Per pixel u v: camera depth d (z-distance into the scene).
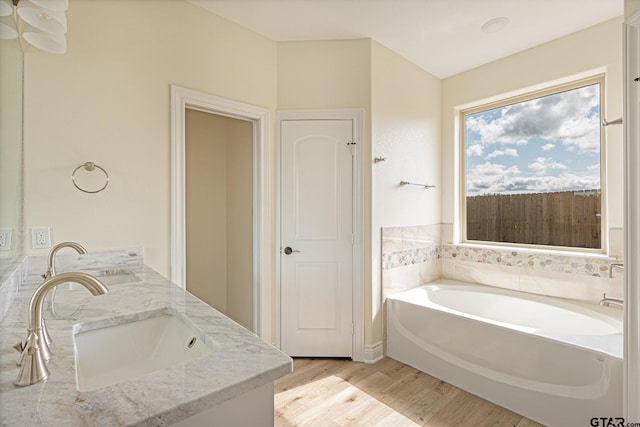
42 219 1.66
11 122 1.14
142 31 1.98
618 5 2.19
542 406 1.83
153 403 0.63
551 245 2.76
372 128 2.62
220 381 0.71
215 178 3.31
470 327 2.16
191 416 0.65
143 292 1.44
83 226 1.78
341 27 2.48
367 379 2.34
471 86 3.16
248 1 2.18
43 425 0.56
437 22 2.41
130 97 1.93
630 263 1.38
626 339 1.41
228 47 2.37
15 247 1.26
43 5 1.23
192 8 2.19
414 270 3.03
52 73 1.68
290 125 2.64
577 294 2.49
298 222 2.66
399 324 2.63
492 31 2.52
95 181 1.81
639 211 1.35
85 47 1.78
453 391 2.18
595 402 1.64
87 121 1.79
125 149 1.91
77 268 1.75
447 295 2.96
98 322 1.10
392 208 2.81
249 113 2.48
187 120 3.14
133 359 1.16
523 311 2.64
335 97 2.64
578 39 2.50
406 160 2.95
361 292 2.63
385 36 2.60
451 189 3.32
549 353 1.81
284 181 2.65
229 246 3.31
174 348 1.16
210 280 3.29
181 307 1.23
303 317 2.68
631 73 1.35
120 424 0.57
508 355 1.98
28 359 0.72
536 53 2.73
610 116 2.34
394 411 1.96
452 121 3.31
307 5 2.22
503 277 2.92
